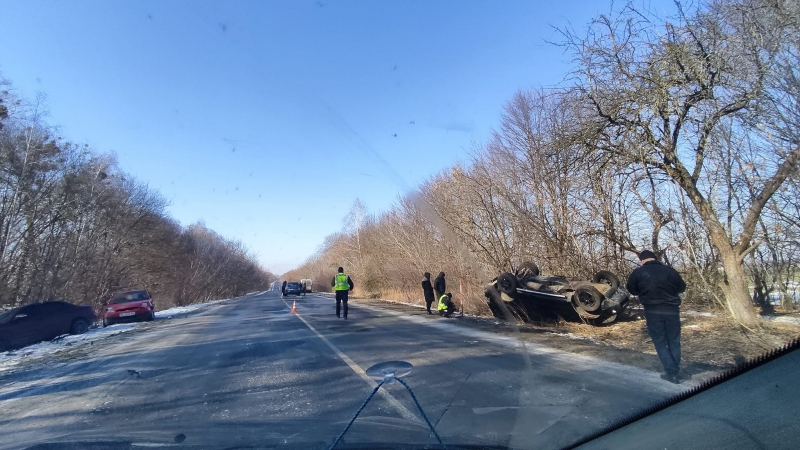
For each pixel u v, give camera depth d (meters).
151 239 36.25
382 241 30.78
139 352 10.84
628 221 12.30
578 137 10.39
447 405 5.07
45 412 5.80
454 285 18.12
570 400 5.03
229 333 13.59
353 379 6.62
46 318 16.25
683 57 8.65
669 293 5.93
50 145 24.81
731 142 8.63
